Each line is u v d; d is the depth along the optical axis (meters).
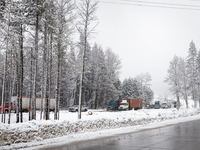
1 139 9.13
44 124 11.27
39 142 10.23
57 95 20.62
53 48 21.38
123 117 18.16
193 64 56.84
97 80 56.84
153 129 16.28
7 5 14.95
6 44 15.20
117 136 12.52
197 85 56.72
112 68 55.47
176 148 8.51
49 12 18.39
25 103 39.69
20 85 17.52
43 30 19.20
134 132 14.41
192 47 57.50
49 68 21.30
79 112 18.58
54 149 8.79
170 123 21.25
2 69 22.55
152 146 9.07
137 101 55.56
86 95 67.62
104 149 8.60
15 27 16.11
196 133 13.60
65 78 55.75
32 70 21.05
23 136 9.98
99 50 57.50
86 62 51.50
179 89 57.16
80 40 19.62
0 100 48.38
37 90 51.88
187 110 36.69
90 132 13.73
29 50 19.86
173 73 58.56
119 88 74.31
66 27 20.08
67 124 12.59
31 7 16.58
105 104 60.72
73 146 9.45
